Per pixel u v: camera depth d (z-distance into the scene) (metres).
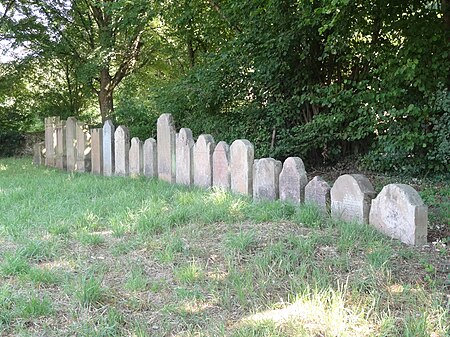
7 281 3.27
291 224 4.46
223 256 3.68
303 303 2.82
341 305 2.73
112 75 19.45
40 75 19.42
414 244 3.99
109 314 2.75
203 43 13.28
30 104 19.48
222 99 10.16
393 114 8.09
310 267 3.42
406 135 7.99
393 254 3.68
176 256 3.74
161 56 16.78
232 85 10.01
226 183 6.40
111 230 4.57
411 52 8.06
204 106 10.30
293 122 10.01
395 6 8.27
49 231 4.46
